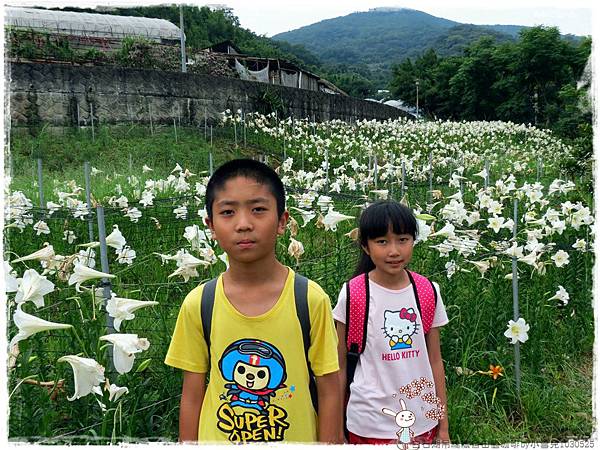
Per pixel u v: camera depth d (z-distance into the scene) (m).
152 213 6.62
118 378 2.91
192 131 17.75
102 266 3.12
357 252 4.99
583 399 3.87
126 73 16.67
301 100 22.47
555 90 38.16
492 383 3.82
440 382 2.77
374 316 2.69
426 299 2.74
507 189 7.54
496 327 4.16
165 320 3.65
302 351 2.16
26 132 14.62
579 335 4.70
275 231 2.12
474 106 43.94
